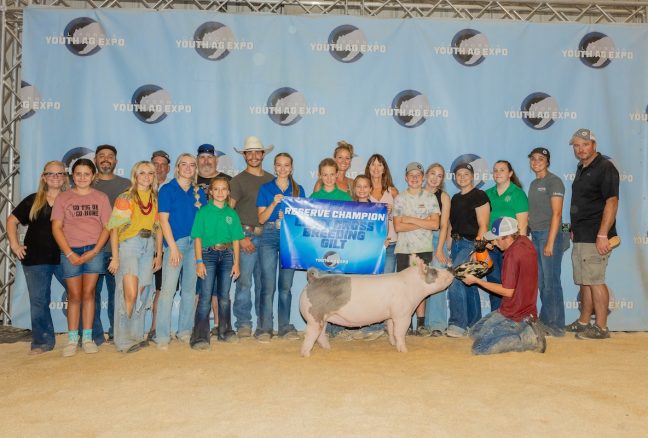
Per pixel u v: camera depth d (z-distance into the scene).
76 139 7.29
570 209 7.14
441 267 6.79
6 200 7.54
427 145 7.55
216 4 8.50
